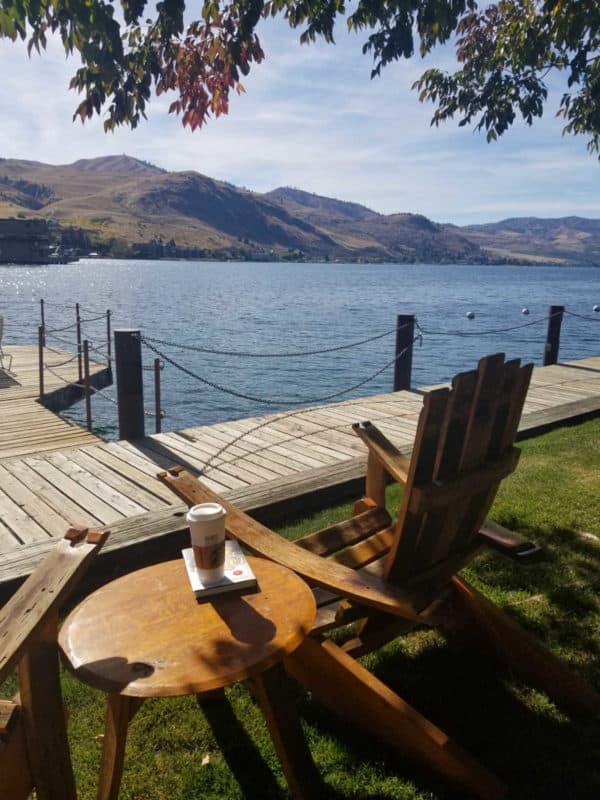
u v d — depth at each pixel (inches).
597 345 1083.9
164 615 79.8
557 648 122.0
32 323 1197.7
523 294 2716.5
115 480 223.5
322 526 192.5
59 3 118.9
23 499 204.5
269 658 71.3
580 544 166.1
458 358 903.7
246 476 226.8
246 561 91.3
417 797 87.5
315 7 154.9
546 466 233.6
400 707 87.1
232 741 99.8
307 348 948.0
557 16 187.8
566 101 245.6
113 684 66.9
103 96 142.9
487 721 103.1
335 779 91.1
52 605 71.4
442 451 85.1
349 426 302.7
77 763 95.9
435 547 98.5
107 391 575.5
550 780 90.7
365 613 100.0
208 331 1116.5
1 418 362.6
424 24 165.8
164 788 91.1
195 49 154.5
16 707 71.1
